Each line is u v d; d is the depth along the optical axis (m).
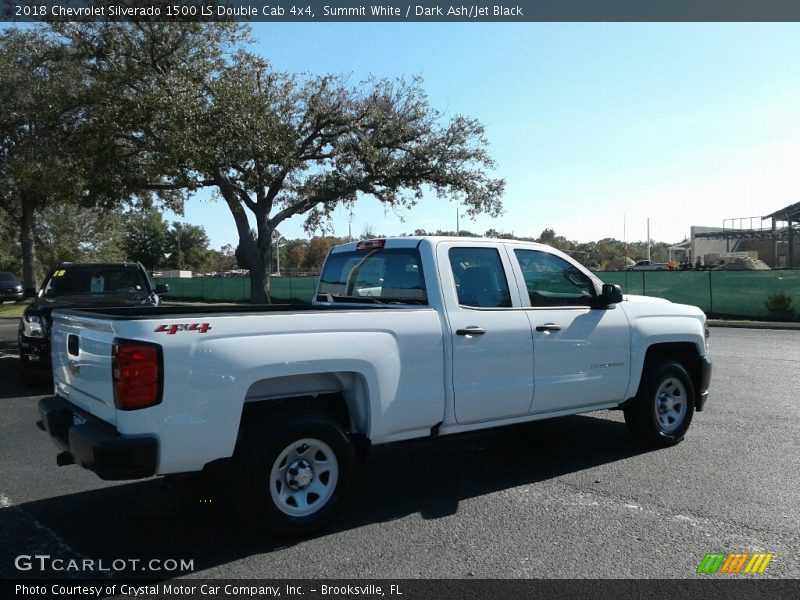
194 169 15.13
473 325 5.22
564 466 6.07
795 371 11.54
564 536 4.47
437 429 5.11
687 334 6.75
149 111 14.55
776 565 4.02
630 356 6.27
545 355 5.64
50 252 40.81
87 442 3.93
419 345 4.92
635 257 87.94
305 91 17.72
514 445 6.86
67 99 15.59
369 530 4.61
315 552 4.26
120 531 4.64
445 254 5.32
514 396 5.44
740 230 55.91
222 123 14.74
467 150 18.80
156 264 88.62
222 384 4.09
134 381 3.88
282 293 36.03
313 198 18.91
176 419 3.96
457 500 5.21
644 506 5.01
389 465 6.20
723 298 24.58
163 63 15.77
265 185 17.09
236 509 4.40
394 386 4.78
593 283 6.23
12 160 17.34
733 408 8.45
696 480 5.60
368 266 5.89
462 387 5.15
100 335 4.25
